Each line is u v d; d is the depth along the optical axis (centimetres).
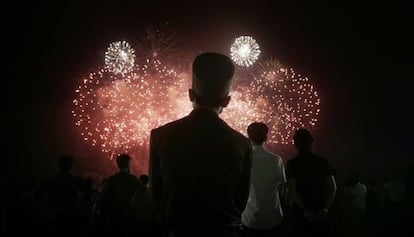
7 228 966
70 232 757
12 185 1084
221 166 294
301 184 600
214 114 311
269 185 579
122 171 880
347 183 1247
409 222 1177
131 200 865
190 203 287
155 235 880
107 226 848
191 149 295
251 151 314
